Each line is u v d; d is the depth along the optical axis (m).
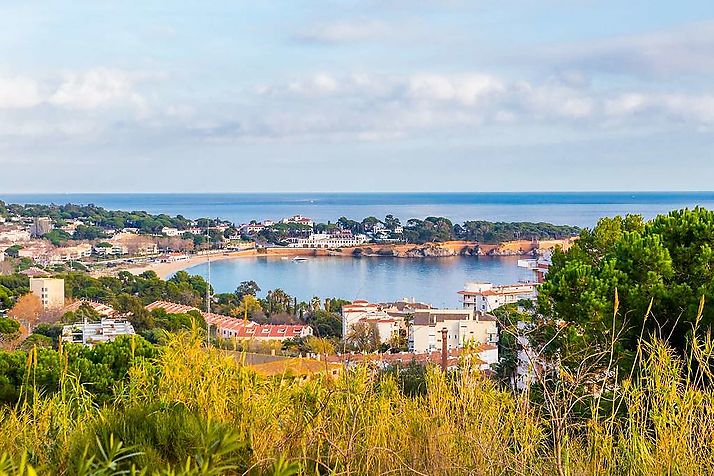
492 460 2.94
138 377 3.43
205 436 2.58
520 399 3.24
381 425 3.12
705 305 6.89
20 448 2.84
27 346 21.22
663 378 3.10
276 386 3.31
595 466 2.87
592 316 7.19
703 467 2.78
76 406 3.59
